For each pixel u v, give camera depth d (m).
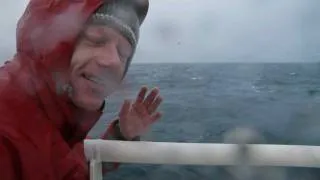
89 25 0.76
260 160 0.87
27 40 0.77
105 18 0.77
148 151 0.90
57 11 0.75
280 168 1.10
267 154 0.87
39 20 0.76
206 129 2.62
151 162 0.90
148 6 0.87
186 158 0.89
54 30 0.75
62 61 0.76
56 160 0.76
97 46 0.77
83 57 0.75
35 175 0.70
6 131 0.67
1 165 0.66
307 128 2.36
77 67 0.76
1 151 0.66
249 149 0.88
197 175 1.31
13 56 0.82
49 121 0.75
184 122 2.82
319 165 0.85
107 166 1.02
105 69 0.77
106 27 0.77
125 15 0.80
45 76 0.74
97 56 0.76
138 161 0.90
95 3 0.76
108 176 1.42
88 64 0.76
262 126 2.55
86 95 0.77
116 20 0.78
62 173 0.77
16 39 0.80
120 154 0.90
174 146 0.90
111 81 0.78
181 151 0.89
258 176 1.03
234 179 1.03
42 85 0.74
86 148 0.90
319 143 2.06
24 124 0.69
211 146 0.90
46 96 0.74
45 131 0.72
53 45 0.75
